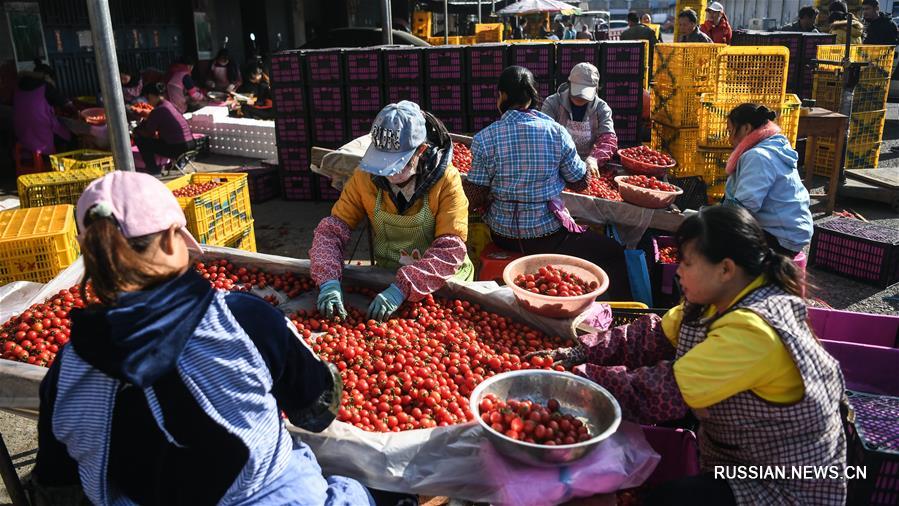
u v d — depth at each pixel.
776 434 2.04
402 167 3.18
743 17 36.31
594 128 6.04
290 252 6.39
